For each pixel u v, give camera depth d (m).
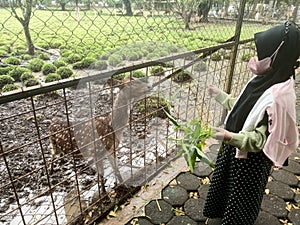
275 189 2.13
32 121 3.11
